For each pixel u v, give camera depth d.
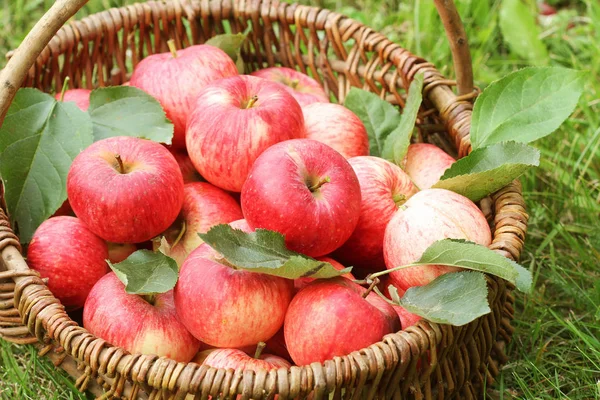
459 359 0.95
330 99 1.22
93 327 0.96
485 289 0.91
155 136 1.06
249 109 1.01
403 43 1.42
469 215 0.97
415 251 0.96
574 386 1.04
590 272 1.15
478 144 1.04
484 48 1.43
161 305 0.97
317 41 1.18
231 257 0.92
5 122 1.05
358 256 1.03
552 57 1.39
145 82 1.09
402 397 0.92
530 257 1.17
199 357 0.98
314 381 0.88
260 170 0.95
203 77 1.08
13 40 1.46
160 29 1.18
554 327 1.10
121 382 0.91
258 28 1.19
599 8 1.45
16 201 1.05
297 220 0.94
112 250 1.03
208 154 1.01
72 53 1.15
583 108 1.29
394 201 1.02
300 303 0.94
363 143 1.09
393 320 0.94
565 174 1.23
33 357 1.04
